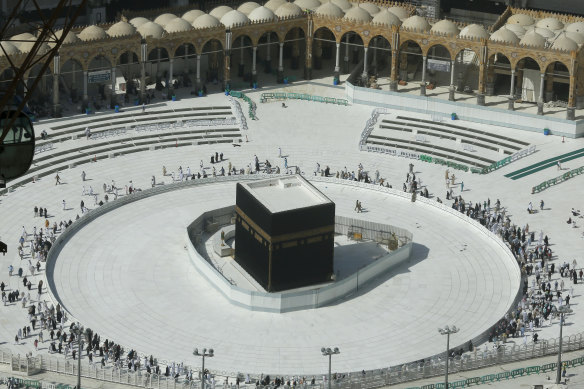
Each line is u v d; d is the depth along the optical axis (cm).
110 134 13762
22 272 10381
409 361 9044
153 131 14012
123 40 14175
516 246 11006
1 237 11175
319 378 8631
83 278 10469
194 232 11219
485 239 11412
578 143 13825
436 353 9181
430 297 10225
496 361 8994
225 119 14388
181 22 14700
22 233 11325
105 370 8706
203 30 14738
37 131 13512
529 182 12862
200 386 8506
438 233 11575
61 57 13675
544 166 13238
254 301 9862
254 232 10044
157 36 14475
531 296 10075
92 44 13938
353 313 9919
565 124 13875
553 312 9800
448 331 8200
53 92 13812
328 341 9412
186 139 13950
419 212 12088
